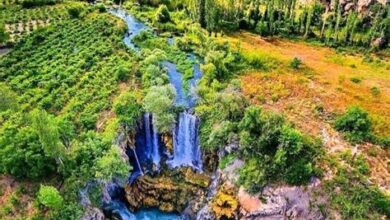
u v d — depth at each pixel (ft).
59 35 424.87
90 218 247.91
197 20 468.75
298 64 375.66
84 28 441.27
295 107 307.58
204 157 288.92
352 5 522.06
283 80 344.69
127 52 390.63
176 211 274.77
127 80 345.72
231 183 266.36
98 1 536.01
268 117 267.18
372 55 450.30
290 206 252.42
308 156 261.85
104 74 352.08
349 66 401.29
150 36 428.56
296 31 498.69
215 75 342.23
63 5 517.55
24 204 247.50
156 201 277.23
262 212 253.65
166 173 291.38
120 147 281.33
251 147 264.11
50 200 231.50
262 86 333.83
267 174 258.98
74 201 246.68
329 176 254.47
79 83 339.98
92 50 390.63
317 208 247.91
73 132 283.18
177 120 301.22
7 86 335.26
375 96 326.03
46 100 316.60
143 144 308.81
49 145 240.32
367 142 276.00
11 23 463.83
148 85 331.16
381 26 472.44
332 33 489.67
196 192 277.03
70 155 260.01
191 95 321.93
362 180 251.60
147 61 359.87
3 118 293.64
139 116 299.99
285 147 255.50
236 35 469.57
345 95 325.42
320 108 305.12
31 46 402.52
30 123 268.41
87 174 255.70
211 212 262.67
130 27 458.91
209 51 375.86
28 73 354.13
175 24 469.57
